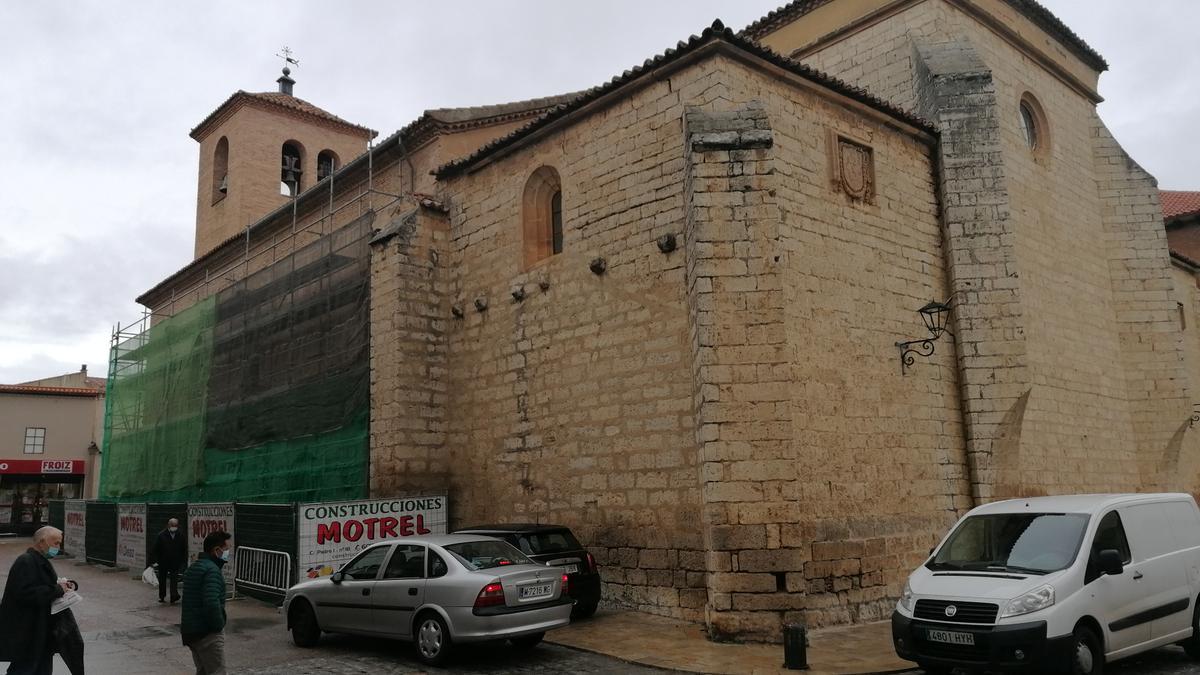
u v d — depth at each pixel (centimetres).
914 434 1389
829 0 1894
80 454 4250
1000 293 1495
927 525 1365
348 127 3328
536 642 1067
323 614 1092
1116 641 839
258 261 2562
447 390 1711
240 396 2244
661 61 1330
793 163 1325
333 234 1997
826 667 951
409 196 1842
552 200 1609
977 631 788
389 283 1703
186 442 2466
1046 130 1869
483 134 1983
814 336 1278
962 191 1535
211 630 771
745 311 1134
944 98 1573
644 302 1338
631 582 1290
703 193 1171
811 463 1223
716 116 1213
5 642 733
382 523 1484
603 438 1372
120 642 1170
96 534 2408
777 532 1074
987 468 1440
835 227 1360
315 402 1916
